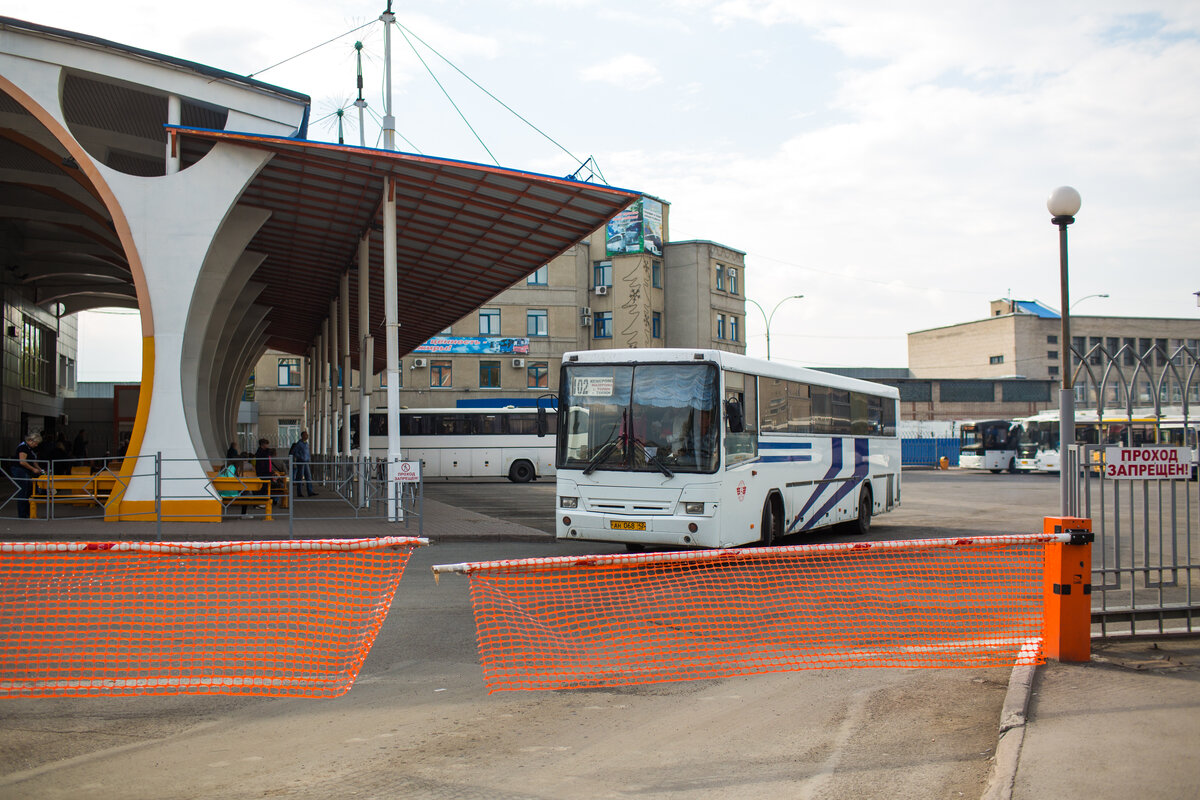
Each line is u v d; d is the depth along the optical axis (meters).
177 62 17.25
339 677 6.49
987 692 6.20
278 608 8.67
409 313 33.47
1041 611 8.78
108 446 44.84
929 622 8.30
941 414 72.88
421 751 5.00
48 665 6.58
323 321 38.12
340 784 4.50
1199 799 4.09
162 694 6.07
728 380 12.54
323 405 36.34
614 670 6.71
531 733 5.33
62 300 40.41
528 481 41.62
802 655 7.14
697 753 4.99
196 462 17.03
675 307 56.69
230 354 34.28
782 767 4.77
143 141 20.31
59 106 16.72
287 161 17.80
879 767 4.78
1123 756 4.65
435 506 23.42
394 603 9.31
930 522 20.75
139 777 4.58
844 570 11.31
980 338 80.44
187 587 9.62
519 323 53.97
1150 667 6.64
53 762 4.79
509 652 7.21
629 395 12.62
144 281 17.05
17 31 16.45
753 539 13.04
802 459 14.87
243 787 4.45
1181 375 9.77
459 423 41.66
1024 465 51.97
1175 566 7.71
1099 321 77.62
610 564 6.34
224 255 20.14
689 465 12.15
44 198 25.27
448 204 19.53
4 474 16.83
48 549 6.08
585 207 18.53
